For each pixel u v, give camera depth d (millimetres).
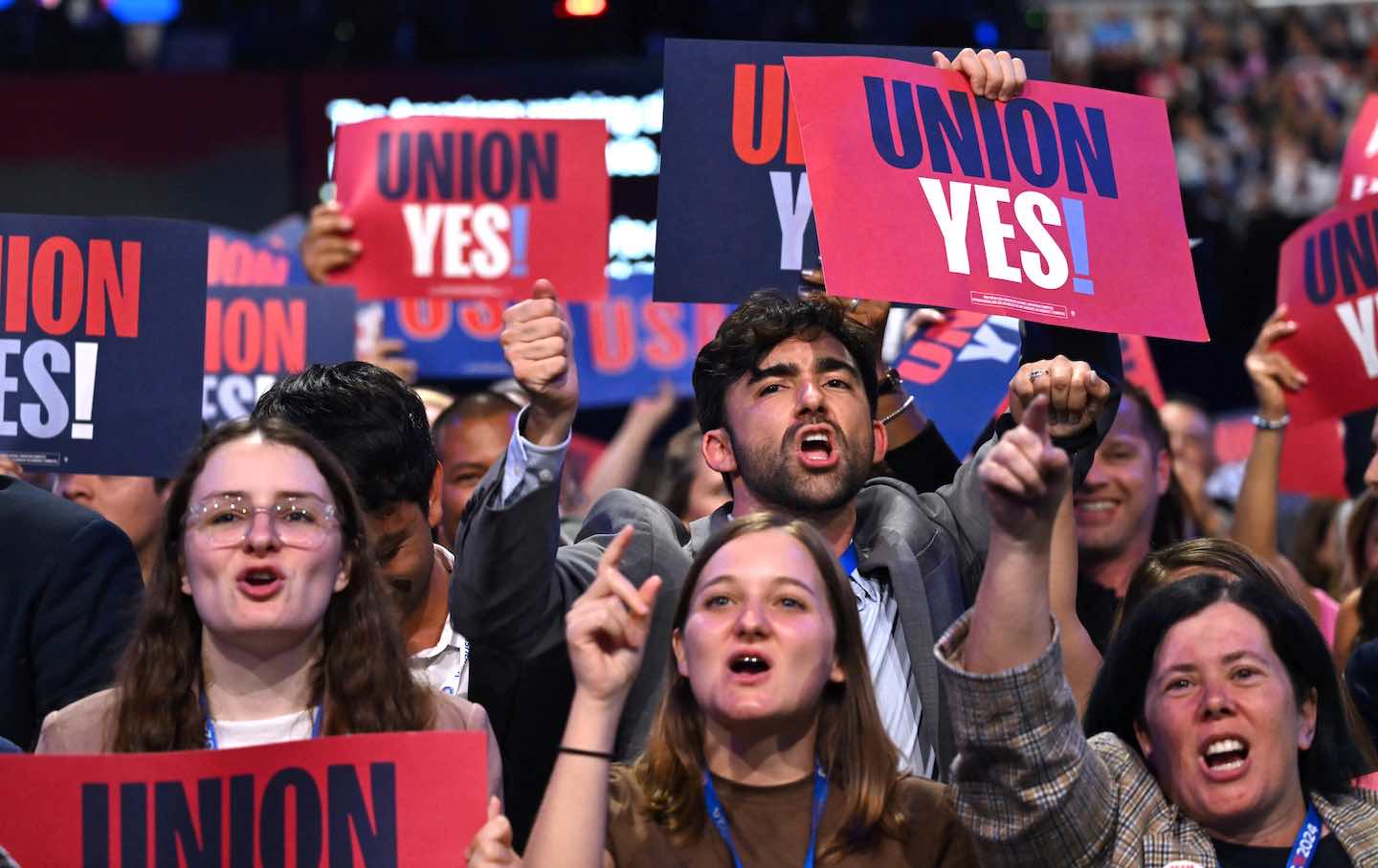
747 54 9500
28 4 26281
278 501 7234
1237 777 7164
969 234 8406
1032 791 6793
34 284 9547
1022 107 8727
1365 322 12047
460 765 6824
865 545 8766
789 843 7168
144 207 25531
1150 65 30266
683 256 9352
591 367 18688
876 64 8531
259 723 7301
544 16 24938
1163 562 8602
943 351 11938
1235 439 21109
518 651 8320
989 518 8914
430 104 24703
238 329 13055
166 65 26297
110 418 9461
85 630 8742
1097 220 8648
